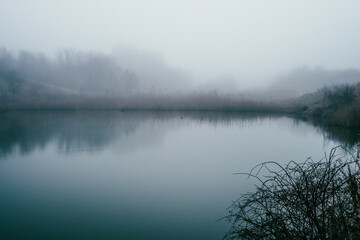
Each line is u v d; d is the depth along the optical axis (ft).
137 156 35.76
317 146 42.29
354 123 57.72
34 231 17.06
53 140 45.65
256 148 41.14
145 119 79.92
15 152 37.37
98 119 78.07
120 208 20.31
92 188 24.25
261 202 10.90
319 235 9.36
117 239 16.08
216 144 44.16
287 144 44.29
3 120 72.33
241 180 26.17
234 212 18.88
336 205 9.78
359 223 9.04
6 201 21.52
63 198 22.13
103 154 36.52
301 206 10.17
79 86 184.55
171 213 19.35
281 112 104.94
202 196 22.36
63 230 17.17
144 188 24.32
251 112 107.04
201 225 17.57
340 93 82.48
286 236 9.70
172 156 35.76
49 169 29.78
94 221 18.22
